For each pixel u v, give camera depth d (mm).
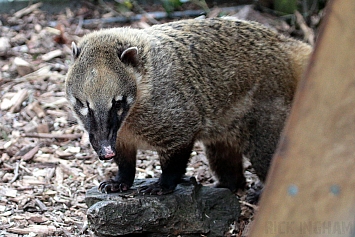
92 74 6445
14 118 10328
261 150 7738
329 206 2721
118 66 6582
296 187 2771
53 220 7566
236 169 8414
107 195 7242
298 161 2760
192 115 7160
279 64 7648
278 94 7617
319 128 2723
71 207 7938
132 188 7496
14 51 12359
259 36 7750
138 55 6785
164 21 13359
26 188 8352
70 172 8883
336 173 2707
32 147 9461
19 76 11602
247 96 7578
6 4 13688
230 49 7531
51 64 11961
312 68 2711
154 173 8914
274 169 2803
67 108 10602
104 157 6242
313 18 12992
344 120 2689
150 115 6918
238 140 7793
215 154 8242
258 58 7578
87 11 13789
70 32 12969
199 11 13586
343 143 2693
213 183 8781
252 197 8188
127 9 13805
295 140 2762
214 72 7398
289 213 2791
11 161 9125
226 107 7551
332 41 2672
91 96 6355
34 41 12680
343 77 2678
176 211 7047
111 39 6871
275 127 7637
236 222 7473
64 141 9781
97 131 6367
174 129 7059
